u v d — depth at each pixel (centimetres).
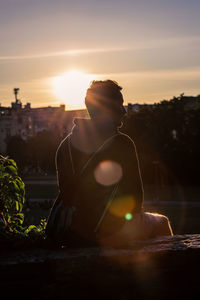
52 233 521
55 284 460
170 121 8012
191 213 4334
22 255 483
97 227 520
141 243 518
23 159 12150
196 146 7719
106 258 472
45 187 8162
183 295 487
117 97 529
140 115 8231
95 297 468
